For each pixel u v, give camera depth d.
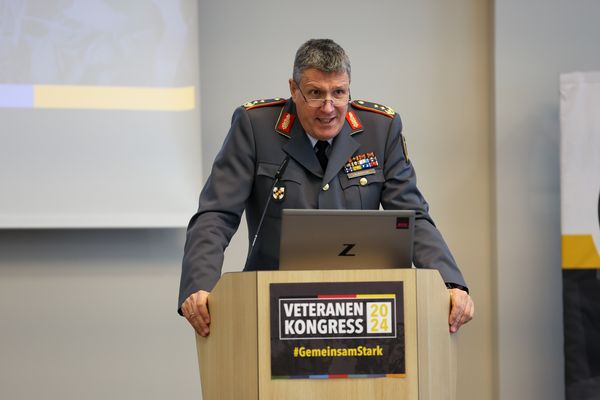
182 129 8.17
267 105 5.29
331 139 5.16
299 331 3.92
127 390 8.27
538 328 8.63
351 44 8.70
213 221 4.95
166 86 8.18
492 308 8.73
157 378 8.30
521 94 8.70
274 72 8.58
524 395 8.60
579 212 8.02
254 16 8.60
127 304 8.30
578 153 8.05
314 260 4.18
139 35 8.17
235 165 5.14
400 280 3.98
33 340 8.21
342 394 3.92
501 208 8.64
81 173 8.07
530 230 8.66
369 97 8.70
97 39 8.15
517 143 8.69
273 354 3.90
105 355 8.27
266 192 5.11
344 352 3.93
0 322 8.20
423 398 3.97
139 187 8.11
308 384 3.91
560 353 8.62
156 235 8.37
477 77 8.80
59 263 8.27
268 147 5.14
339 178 5.11
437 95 8.77
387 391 3.95
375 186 5.15
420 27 8.77
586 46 8.74
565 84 8.09
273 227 5.09
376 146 5.21
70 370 8.23
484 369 8.73
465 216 8.76
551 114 8.70
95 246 8.30
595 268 7.99
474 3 8.82
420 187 8.73
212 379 4.21
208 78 8.52
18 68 8.07
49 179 8.05
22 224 7.98
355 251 4.19
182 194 8.14
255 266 5.24
